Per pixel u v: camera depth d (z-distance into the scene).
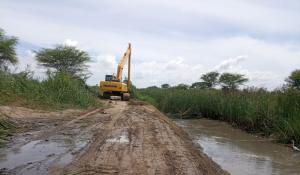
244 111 18.78
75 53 39.72
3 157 7.32
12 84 16.78
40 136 9.71
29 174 6.14
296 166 10.12
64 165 6.75
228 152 11.93
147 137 10.22
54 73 20.50
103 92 30.77
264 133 16.22
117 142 9.20
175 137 10.90
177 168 7.13
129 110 18.72
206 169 7.66
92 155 7.60
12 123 11.20
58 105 17.39
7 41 35.03
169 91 35.62
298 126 13.58
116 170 6.53
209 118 24.64
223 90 26.55
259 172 9.29
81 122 12.90
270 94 18.94
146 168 6.85
